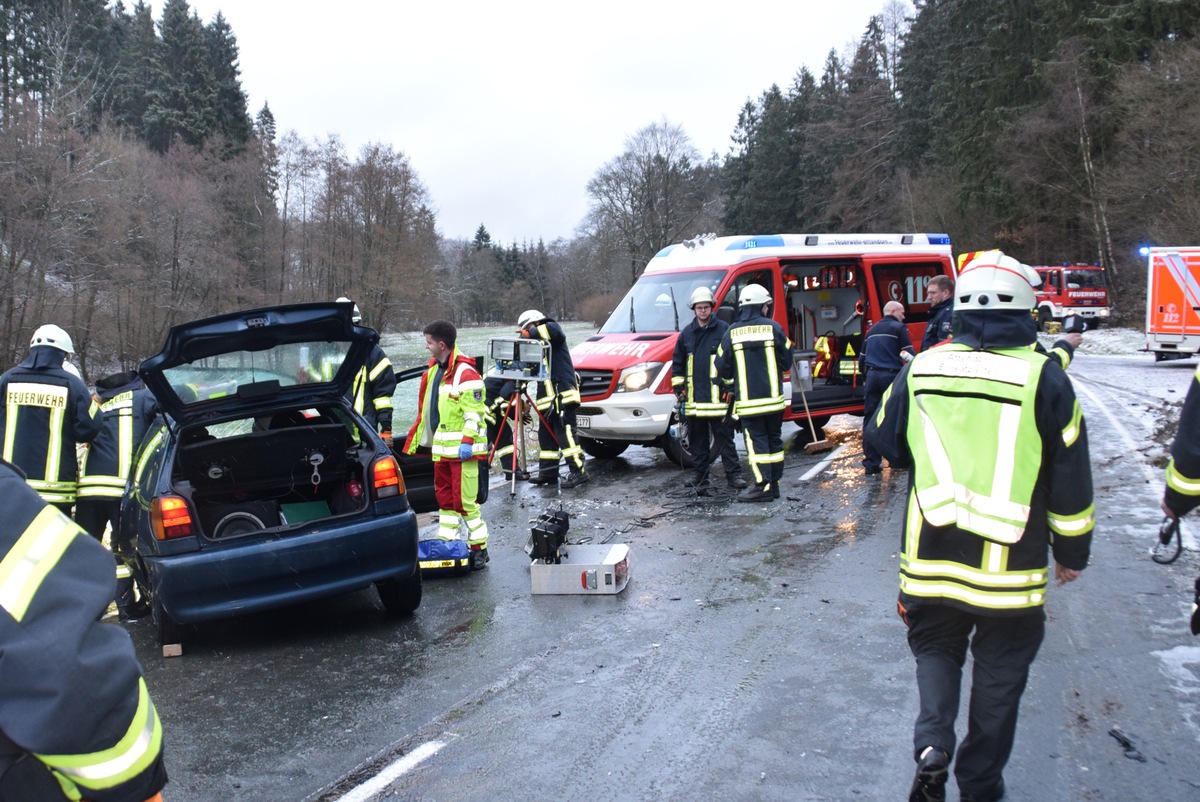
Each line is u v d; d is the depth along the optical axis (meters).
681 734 4.01
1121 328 34.22
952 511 3.07
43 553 1.63
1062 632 4.97
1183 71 29.25
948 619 3.21
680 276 11.30
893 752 3.76
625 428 10.39
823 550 6.87
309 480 6.41
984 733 3.18
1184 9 33.12
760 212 67.44
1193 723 3.89
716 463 11.27
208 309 39.16
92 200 30.30
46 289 30.06
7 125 29.09
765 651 4.92
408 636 5.54
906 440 3.33
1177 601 5.37
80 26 49.91
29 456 6.07
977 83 40.12
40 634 1.56
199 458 6.14
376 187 47.56
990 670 3.17
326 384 6.11
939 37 52.28
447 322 7.06
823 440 11.65
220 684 4.93
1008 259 3.18
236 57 69.88
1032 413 3.02
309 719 4.40
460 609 5.98
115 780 1.64
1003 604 3.03
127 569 6.39
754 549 7.00
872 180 57.16
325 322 5.71
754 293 8.62
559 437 9.90
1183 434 3.07
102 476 6.44
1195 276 20.84
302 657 5.29
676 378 9.38
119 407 6.59
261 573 5.19
